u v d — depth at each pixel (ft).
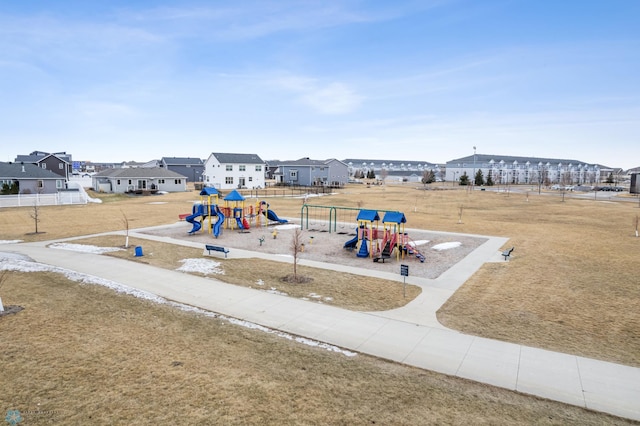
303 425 22.97
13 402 24.79
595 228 102.37
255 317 40.52
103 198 181.78
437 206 157.69
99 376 28.07
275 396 25.96
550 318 41.01
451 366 30.81
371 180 415.44
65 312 40.60
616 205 164.96
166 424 22.85
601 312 42.68
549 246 78.23
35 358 30.55
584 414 24.79
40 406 24.41
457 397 26.43
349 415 24.07
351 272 59.06
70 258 65.46
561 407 25.52
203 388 26.71
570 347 34.24
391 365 30.86
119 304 43.34
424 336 36.35
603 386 27.99
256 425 22.90
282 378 28.37
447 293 49.34
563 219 120.78
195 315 40.63
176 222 109.50
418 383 28.17
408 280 55.06
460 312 42.68
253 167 262.06
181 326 37.60
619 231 97.14
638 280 54.49
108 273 56.44
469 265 63.62
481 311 43.01
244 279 54.34
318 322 39.40
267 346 33.68
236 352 32.37
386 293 49.16
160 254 69.46
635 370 30.25
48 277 53.36
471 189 258.78
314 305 44.32
